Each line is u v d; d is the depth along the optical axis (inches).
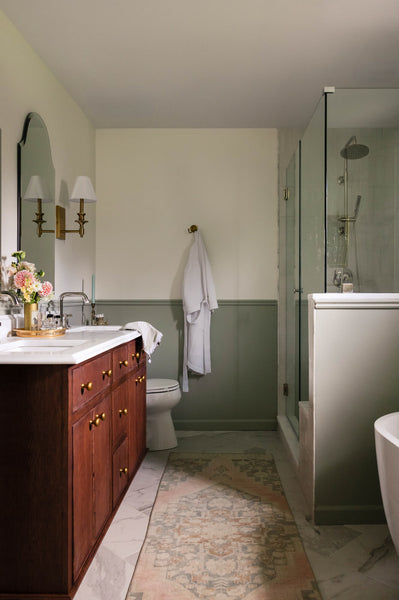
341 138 92.8
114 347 89.4
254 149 155.6
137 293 156.8
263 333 156.0
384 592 66.2
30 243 101.4
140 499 98.7
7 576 62.9
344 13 92.0
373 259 92.7
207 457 126.8
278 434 150.8
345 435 88.7
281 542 80.7
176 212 156.3
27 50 102.3
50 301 112.9
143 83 122.6
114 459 88.4
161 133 156.4
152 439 133.2
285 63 111.9
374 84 123.1
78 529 66.2
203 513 92.0
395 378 88.7
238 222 156.1
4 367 63.2
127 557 75.4
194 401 156.2
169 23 95.5
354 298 88.3
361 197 92.8
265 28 97.3
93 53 107.3
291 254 137.8
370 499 88.4
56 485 62.6
